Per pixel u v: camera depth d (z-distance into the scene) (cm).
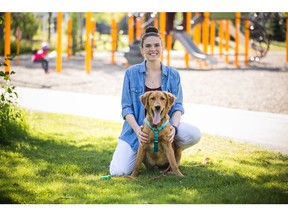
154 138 476
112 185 454
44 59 1345
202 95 1050
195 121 786
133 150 501
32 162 537
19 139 630
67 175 493
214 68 1442
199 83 1184
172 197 420
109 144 637
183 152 595
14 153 568
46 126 729
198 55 1443
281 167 523
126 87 509
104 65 1539
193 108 909
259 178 478
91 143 640
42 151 591
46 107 881
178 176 480
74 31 1958
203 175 487
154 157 494
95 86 1170
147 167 514
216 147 619
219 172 500
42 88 1120
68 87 1146
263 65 1500
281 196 431
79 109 879
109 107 909
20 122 659
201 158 563
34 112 826
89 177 484
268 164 536
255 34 1513
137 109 509
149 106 474
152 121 474
